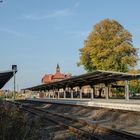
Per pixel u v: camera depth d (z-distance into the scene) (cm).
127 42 8119
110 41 7994
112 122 2884
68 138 2033
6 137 1020
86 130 2322
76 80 5506
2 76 3416
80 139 1969
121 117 3159
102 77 4747
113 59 7812
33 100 8994
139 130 2292
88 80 5384
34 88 9081
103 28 8269
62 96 9744
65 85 7012
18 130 1048
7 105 1264
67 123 2969
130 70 7831
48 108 5938
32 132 1060
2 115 1125
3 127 1027
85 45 8369
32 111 4544
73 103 5516
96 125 2491
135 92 8212
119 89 8106
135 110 3353
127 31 8125
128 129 2352
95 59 8031
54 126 2680
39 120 1148
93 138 1898
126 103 3816
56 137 2083
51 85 7300
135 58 7906
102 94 8988
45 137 1775
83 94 9369
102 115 3531
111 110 3809
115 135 2025
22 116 1161
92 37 8281
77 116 3684
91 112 4038
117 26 8225
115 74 4316
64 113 4281
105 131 2206
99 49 8031
